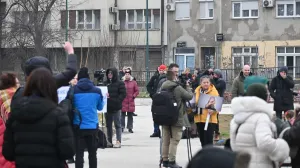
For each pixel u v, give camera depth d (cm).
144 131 3466
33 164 1063
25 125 1063
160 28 8956
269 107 1144
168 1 8750
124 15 9219
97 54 8850
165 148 2084
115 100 2675
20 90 1188
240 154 578
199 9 8606
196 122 2139
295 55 8231
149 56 9025
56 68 8644
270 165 1121
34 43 7281
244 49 8394
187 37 8694
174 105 2006
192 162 591
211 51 8619
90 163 1875
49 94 1078
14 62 7894
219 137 2772
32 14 7225
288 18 8238
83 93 1850
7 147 1103
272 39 8288
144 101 6025
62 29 8250
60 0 8312
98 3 9194
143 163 2305
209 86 2158
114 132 3234
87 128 1844
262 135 1106
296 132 1163
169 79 2047
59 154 1070
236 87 2353
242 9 8394
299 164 1214
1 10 8625
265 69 7275
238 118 1141
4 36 7419
